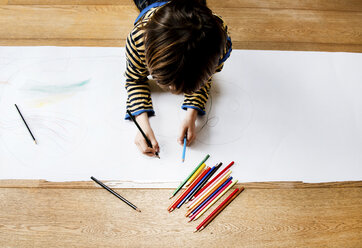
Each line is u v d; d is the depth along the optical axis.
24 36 0.73
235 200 0.57
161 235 0.53
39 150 0.59
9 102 0.64
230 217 0.55
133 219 0.54
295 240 0.54
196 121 0.64
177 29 0.39
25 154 0.59
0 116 0.63
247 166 0.60
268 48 0.75
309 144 0.63
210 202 0.56
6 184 0.56
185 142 0.60
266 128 0.64
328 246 0.54
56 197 0.55
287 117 0.66
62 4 0.78
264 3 0.82
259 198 0.57
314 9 0.83
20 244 0.52
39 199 0.55
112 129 0.62
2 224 0.53
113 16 0.77
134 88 0.62
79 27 0.75
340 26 0.81
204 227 0.54
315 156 0.62
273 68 0.72
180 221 0.54
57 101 0.65
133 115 0.61
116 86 0.67
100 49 0.72
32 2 0.78
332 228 0.55
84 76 0.68
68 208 0.55
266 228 0.55
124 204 0.55
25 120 0.62
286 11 0.82
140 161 0.59
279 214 0.56
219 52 0.44
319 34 0.79
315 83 0.71
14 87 0.66
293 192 0.58
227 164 0.60
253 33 0.77
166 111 0.65
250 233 0.54
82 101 0.65
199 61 0.41
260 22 0.79
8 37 0.72
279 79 0.71
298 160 0.61
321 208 0.57
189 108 0.62
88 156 0.59
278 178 0.59
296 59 0.74
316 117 0.67
